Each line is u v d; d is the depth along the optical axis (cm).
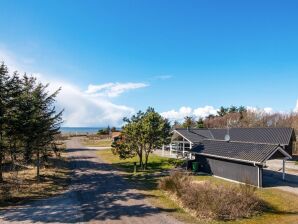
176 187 2080
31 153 2662
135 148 3625
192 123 7438
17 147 2452
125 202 1934
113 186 2494
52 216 1622
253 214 1680
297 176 3055
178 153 4594
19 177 2698
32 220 1549
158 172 3266
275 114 7912
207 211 1628
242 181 2695
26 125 2341
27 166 3391
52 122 2803
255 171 2570
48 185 2492
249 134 4550
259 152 2650
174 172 2444
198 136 4478
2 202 1903
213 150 3195
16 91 2289
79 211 1723
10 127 2252
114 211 1723
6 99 2206
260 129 4578
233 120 8088
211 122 8306
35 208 1783
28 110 2375
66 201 1964
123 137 3744
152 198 2044
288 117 7562
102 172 3297
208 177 3009
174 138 4778
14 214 1656
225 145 3184
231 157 2802
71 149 6288
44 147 2923
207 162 3238
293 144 5094
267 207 1845
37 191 2256
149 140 3534
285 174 3177
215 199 1664
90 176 3023
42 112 2698
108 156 4903
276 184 2638
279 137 4181
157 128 3484
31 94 2561
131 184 2584
